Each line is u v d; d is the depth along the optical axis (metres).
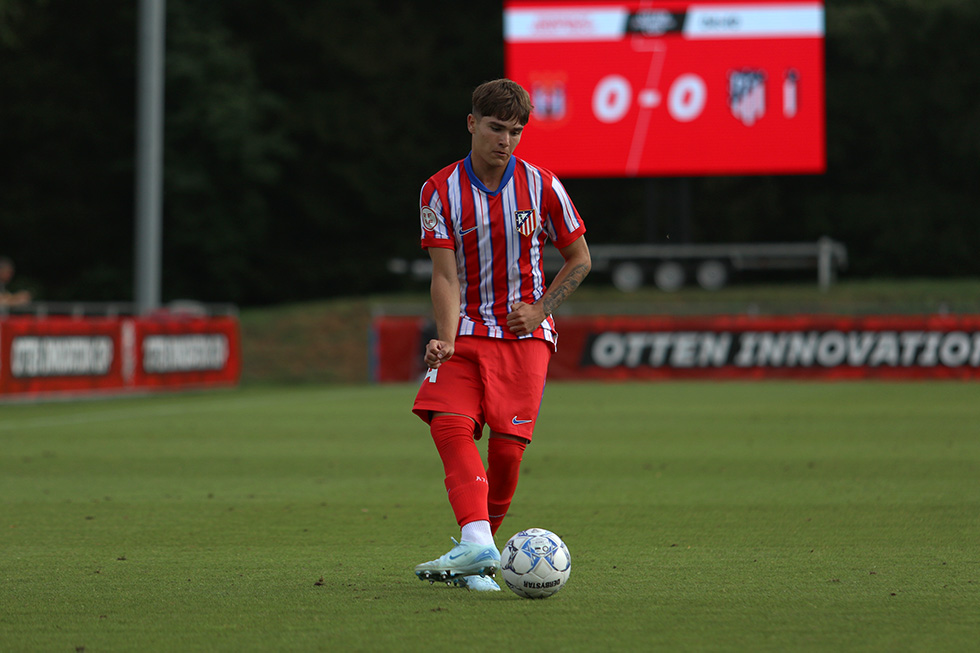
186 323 79.25
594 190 143.38
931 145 144.12
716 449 40.19
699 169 95.19
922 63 139.88
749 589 17.02
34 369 63.25
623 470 34.25
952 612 15.38
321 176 148.75
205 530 23.42
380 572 18.59
